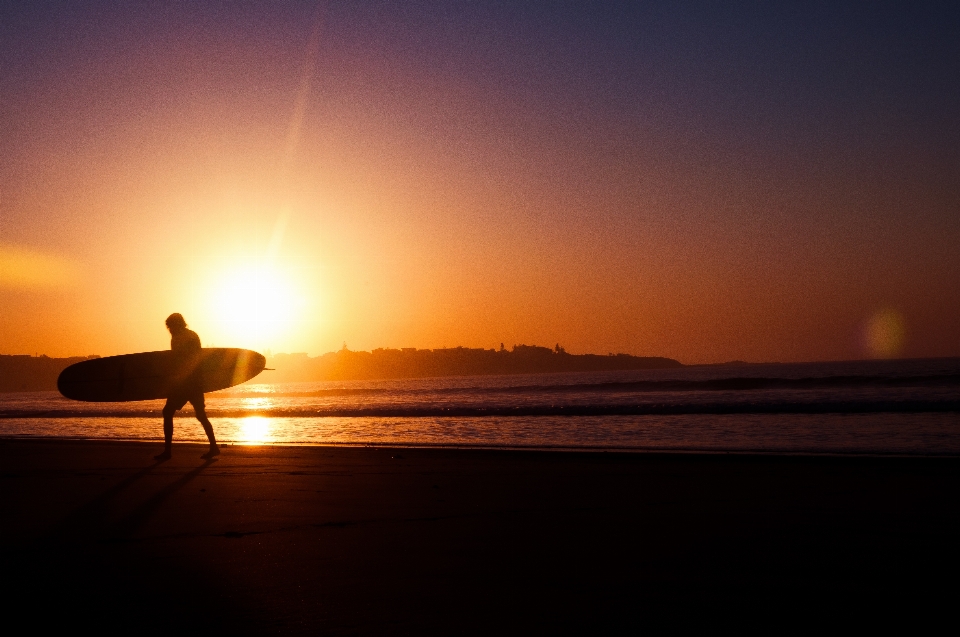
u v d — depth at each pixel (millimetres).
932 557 4305
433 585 3938
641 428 18078
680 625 3225
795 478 7777
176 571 4297
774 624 3215
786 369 137875
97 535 5375
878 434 15047
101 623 3361
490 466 9352
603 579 4004
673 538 5020
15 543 5148
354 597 3729
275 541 5098
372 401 45250
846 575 3975
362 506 6520
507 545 4895
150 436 18500
